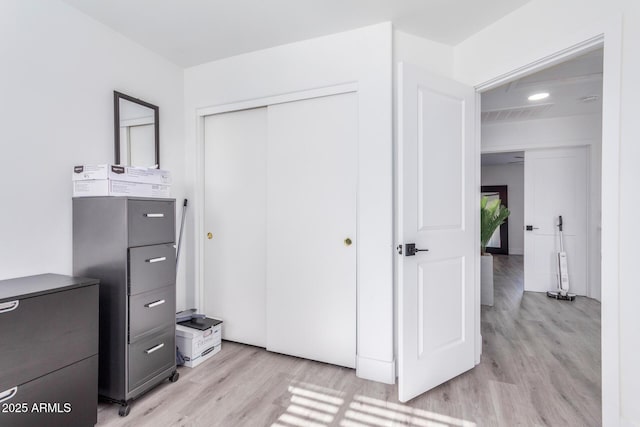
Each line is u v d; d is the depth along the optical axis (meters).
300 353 2.38
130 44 2.28
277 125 2.44
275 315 2.46
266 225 2.55
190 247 2.75
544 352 2.47
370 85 2.10
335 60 2.20
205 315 2.68
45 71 1.78
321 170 2.30
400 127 1.80
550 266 4.33
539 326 3.05
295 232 2.38
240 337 2.66
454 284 2.07
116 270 1.77
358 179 2.14
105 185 1.78
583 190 4.14
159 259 1.96
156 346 1.94
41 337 1.41
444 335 2.00
